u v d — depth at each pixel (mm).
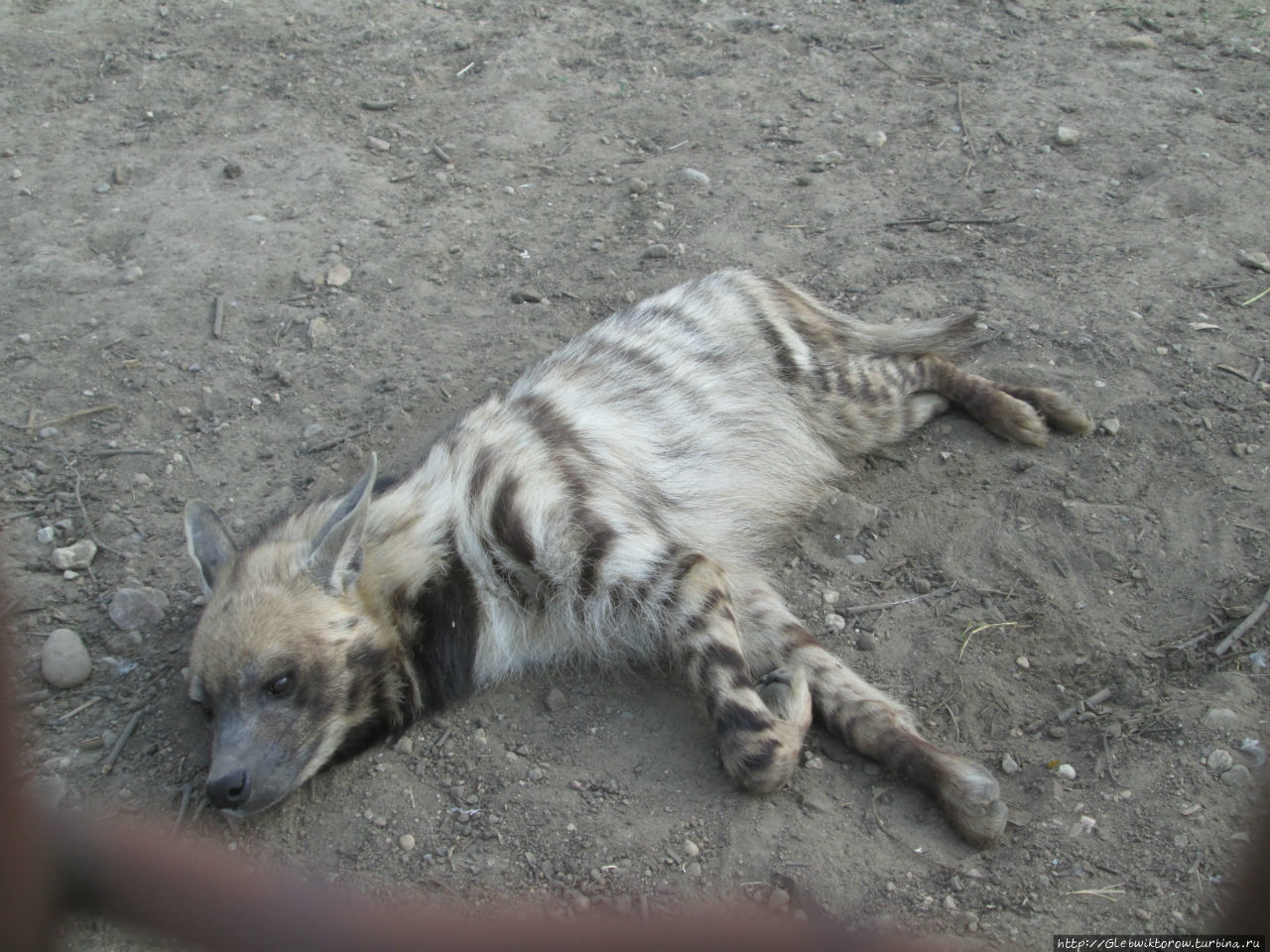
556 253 2557
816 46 3254
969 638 1851
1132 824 1626
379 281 2480
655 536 1896
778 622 1853
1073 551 1942
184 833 1668
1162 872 1580
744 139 2863
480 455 1902
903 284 2439
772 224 2607
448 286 2480
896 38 3260
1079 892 1573
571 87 3088
